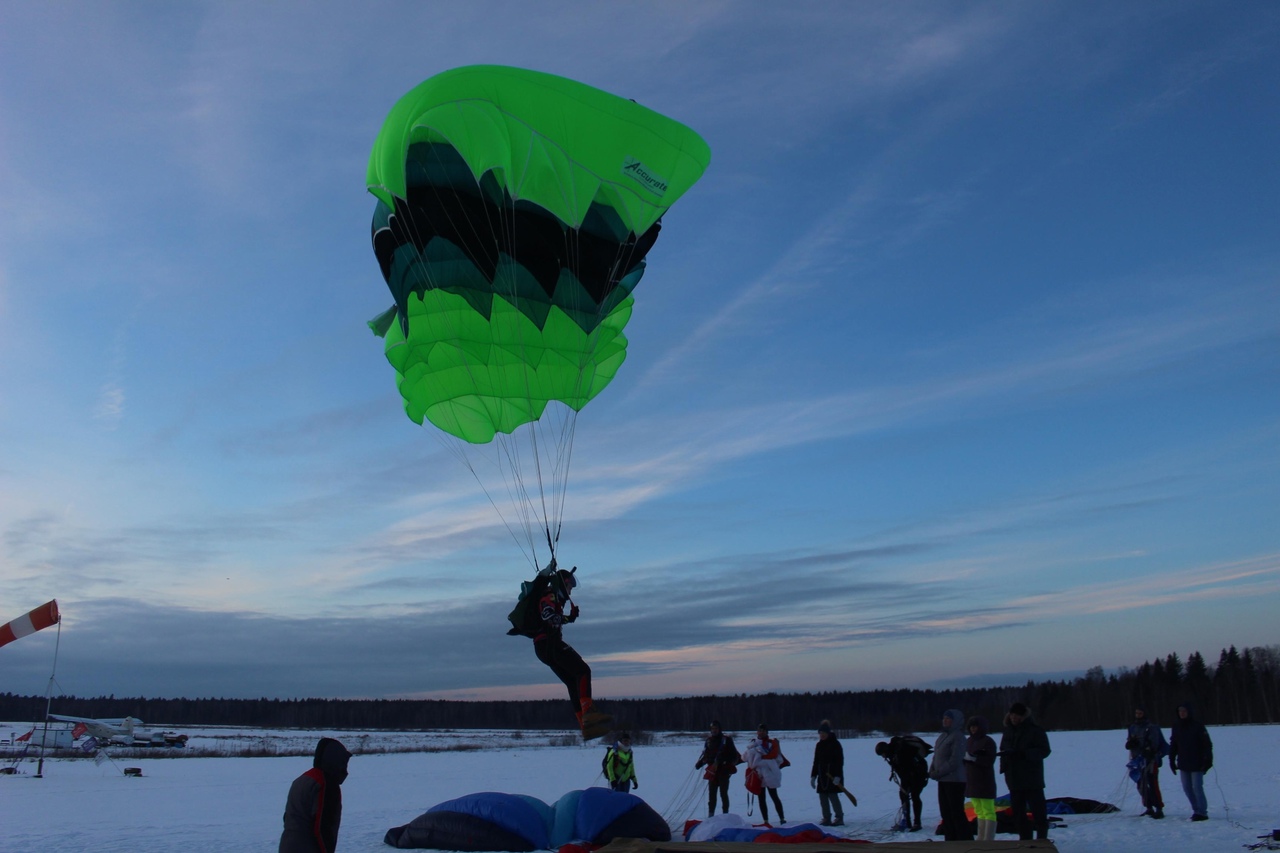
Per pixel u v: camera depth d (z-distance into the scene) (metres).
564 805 11.25
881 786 20.27
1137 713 12.12
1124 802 14.27
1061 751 32.31
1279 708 76.38
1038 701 86.44
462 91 7.80
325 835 5.73
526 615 7.25
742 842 8.97
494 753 47.06
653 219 8.35
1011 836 10.48
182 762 36.25
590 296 8.80
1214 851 8.98
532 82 8.02
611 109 8.11
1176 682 85.00
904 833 11.64
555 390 9.52
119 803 18.27
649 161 8.12
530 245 8.55
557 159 7.86
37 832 13.57
